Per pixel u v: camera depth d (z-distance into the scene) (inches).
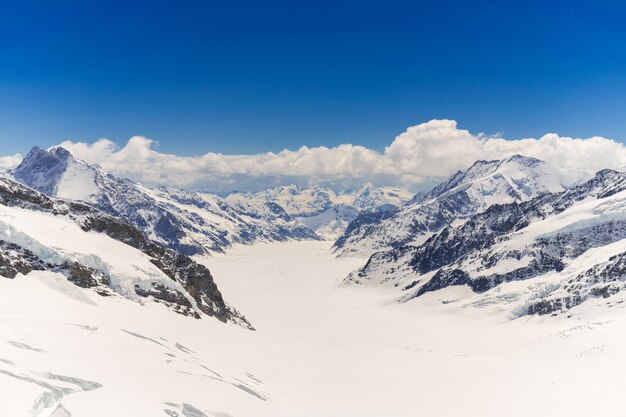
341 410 3321.9
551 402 3614.7
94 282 5123.0
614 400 3484.3
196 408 1759.4
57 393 1464.1
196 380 2266.2
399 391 4148.6
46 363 1734.7
